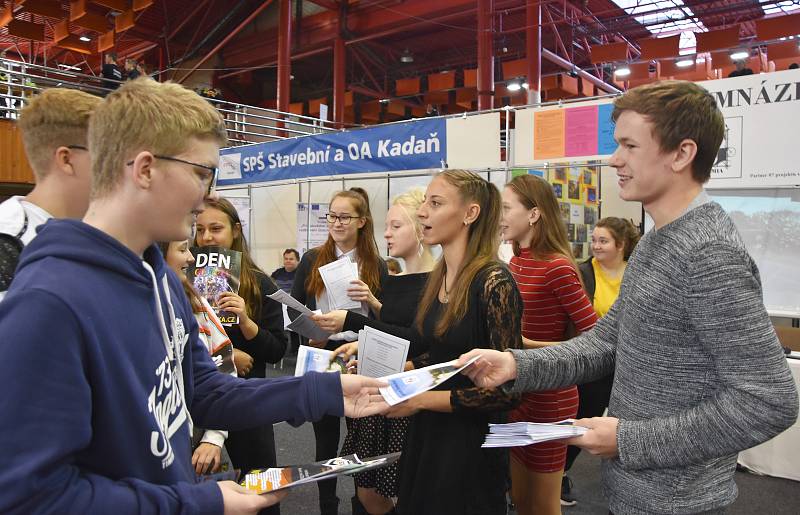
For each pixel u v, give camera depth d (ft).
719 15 40.81
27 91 23.00
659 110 3.43
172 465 2.76
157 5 45.37
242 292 7.41
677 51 34.91
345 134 20.20
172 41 50.49
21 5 37.55
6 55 51.98
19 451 2.03
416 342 5.87
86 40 41.96
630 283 3.75
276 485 2.99
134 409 2.47
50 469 2.10
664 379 3.38
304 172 21.61
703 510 3.33
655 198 3.57
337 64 44.11
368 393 3.79
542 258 7.08
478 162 16.94
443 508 4.54
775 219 12.94
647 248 3.66
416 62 56.49
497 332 4.58
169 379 2.84
